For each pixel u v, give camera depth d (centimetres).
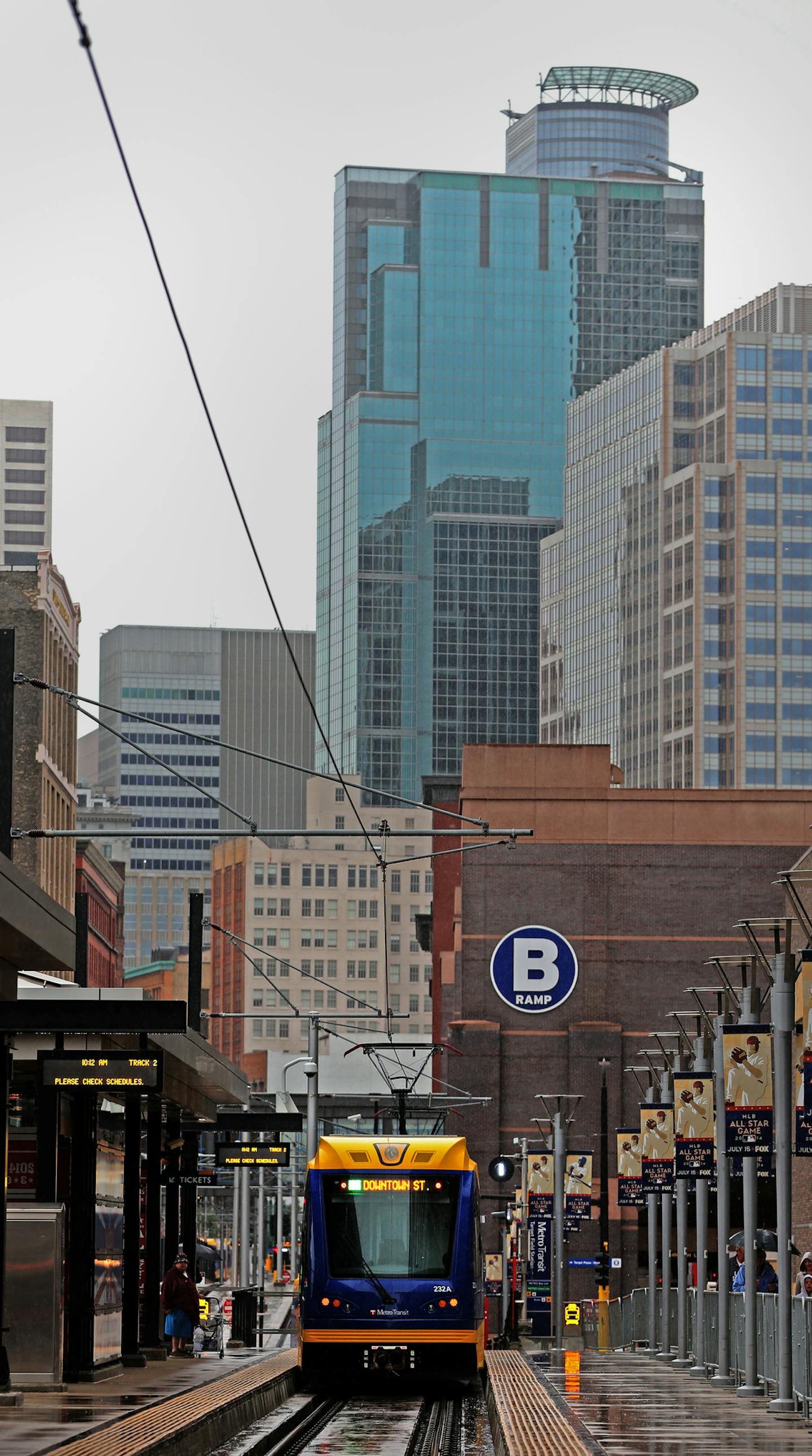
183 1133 5600
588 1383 4728
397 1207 4478
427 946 19112
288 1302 14550
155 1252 4891
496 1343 9638
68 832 4047
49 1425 2802
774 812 12388
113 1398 3434
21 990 4006
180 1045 4272
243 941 5797
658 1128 6619
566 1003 12269
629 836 12375
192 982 5531
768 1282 4972
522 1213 11650
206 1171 5594
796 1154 3603
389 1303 4400
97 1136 4009
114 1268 4259
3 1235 3412
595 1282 11812
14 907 3042
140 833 4125
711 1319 5206
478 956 12325
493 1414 3653
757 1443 2875
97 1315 4031
